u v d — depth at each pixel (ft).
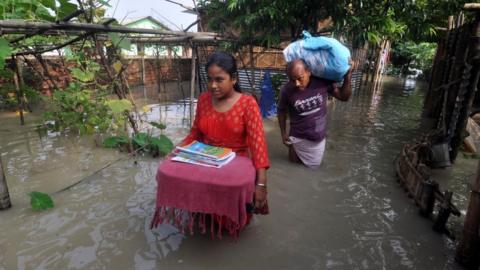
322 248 8.80
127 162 14.96
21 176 13.15
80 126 17.47
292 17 20.44
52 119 20.49
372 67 51.24
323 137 14.30
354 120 25.67
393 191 12.45
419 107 32.73
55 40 19.65
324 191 12.33
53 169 13.98
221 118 8.45
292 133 14.60
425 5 22.09
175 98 33.35
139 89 38.32
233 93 8.43
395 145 18.97
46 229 9.37
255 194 8.23
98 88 20.49
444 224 9.54
